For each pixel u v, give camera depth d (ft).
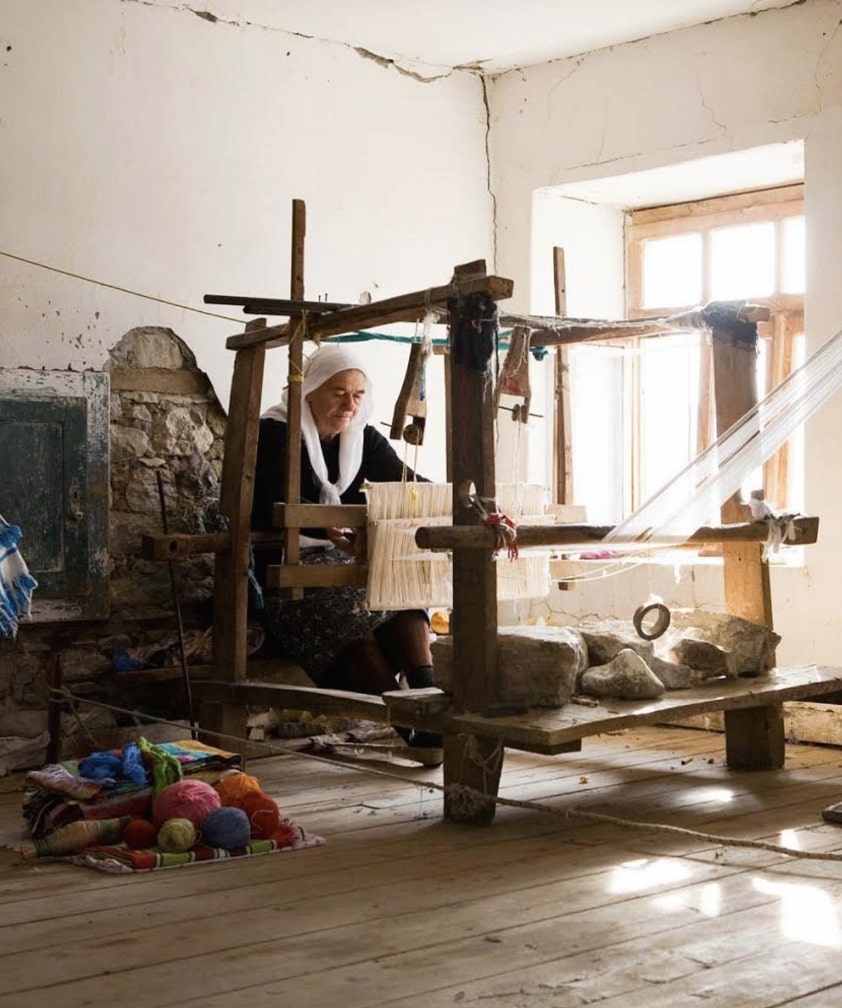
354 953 8.35
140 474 16.30
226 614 14.75
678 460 19.93
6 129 15.12
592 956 8.27
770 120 16.78
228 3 16.62
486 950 8.39
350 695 13.16
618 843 11.21
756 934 8.69
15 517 15.08
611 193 19.48
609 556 16.87
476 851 10.98
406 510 13.88
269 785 13.88
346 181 18.21
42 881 10.16
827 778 13.98
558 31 17.80
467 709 12.05
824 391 12.51
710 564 17.34
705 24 17.42
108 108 15.92
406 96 18.88
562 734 11.11
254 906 9.41
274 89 17.44
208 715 14.88
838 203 16.07
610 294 20.35
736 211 19.16
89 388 15.57
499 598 14.52
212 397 16.88
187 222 16.63
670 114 17.81
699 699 12.48
